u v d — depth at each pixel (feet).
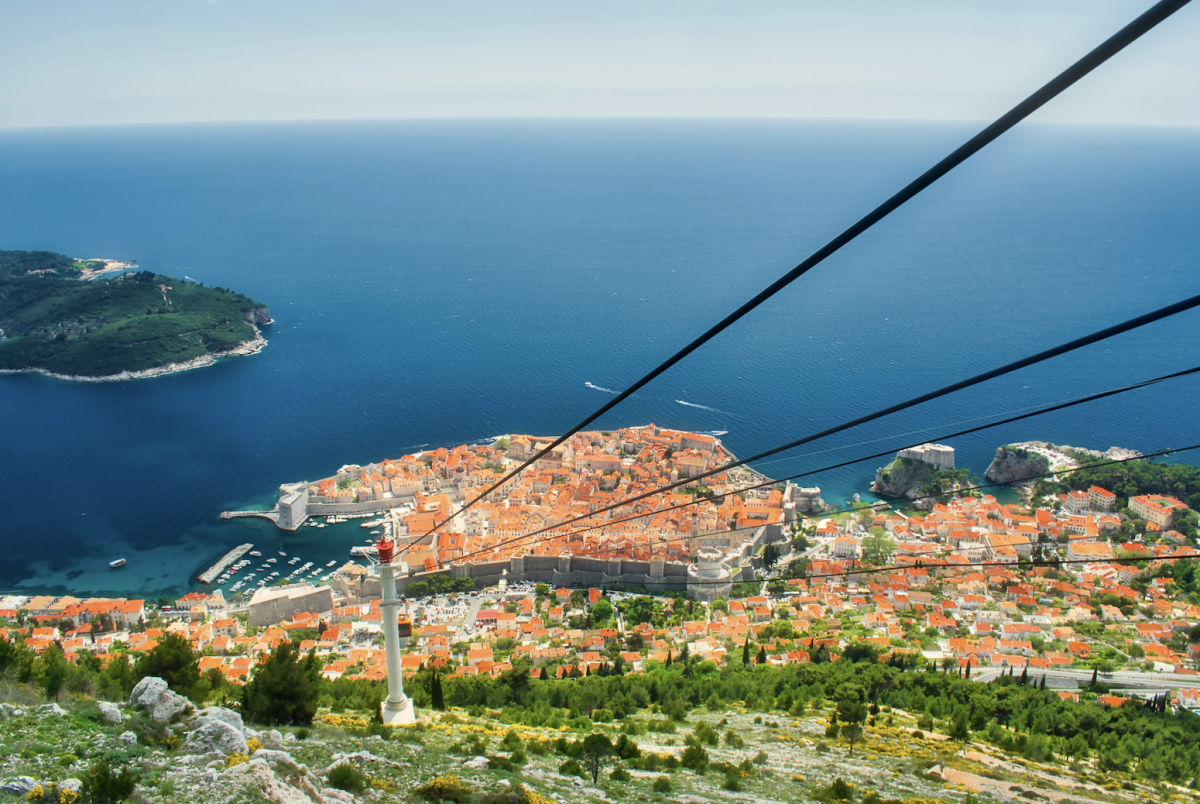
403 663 415.23
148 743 142.82
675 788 179.83
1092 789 230.68
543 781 165.99
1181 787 248.73
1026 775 233.96
